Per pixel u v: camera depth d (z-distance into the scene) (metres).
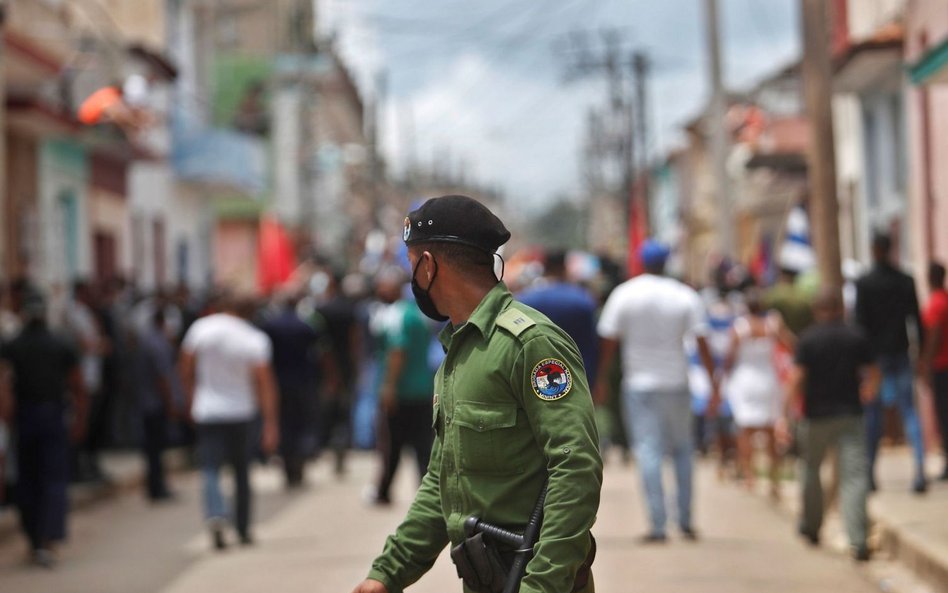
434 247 7.88
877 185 39.09
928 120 32.25
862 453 19.47
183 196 64.12
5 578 20.25
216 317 22.64
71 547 23.22
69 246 44.28
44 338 21.45
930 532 19.09
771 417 26.53
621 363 32.53
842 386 19.58
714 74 46.88
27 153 39.56
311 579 18.97
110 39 42.66
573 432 7.38
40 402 21.34
